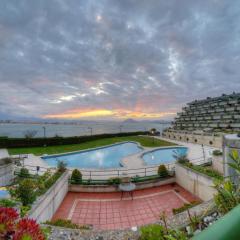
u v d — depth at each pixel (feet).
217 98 177.27
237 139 14.97
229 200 7.31
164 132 141.08
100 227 25.26
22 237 3.97
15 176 36.63
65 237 13.73
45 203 23.50
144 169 46.65
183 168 37.91
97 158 74.74
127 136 145.28
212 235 1.98
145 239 12.00
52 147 85.61
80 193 35.99
